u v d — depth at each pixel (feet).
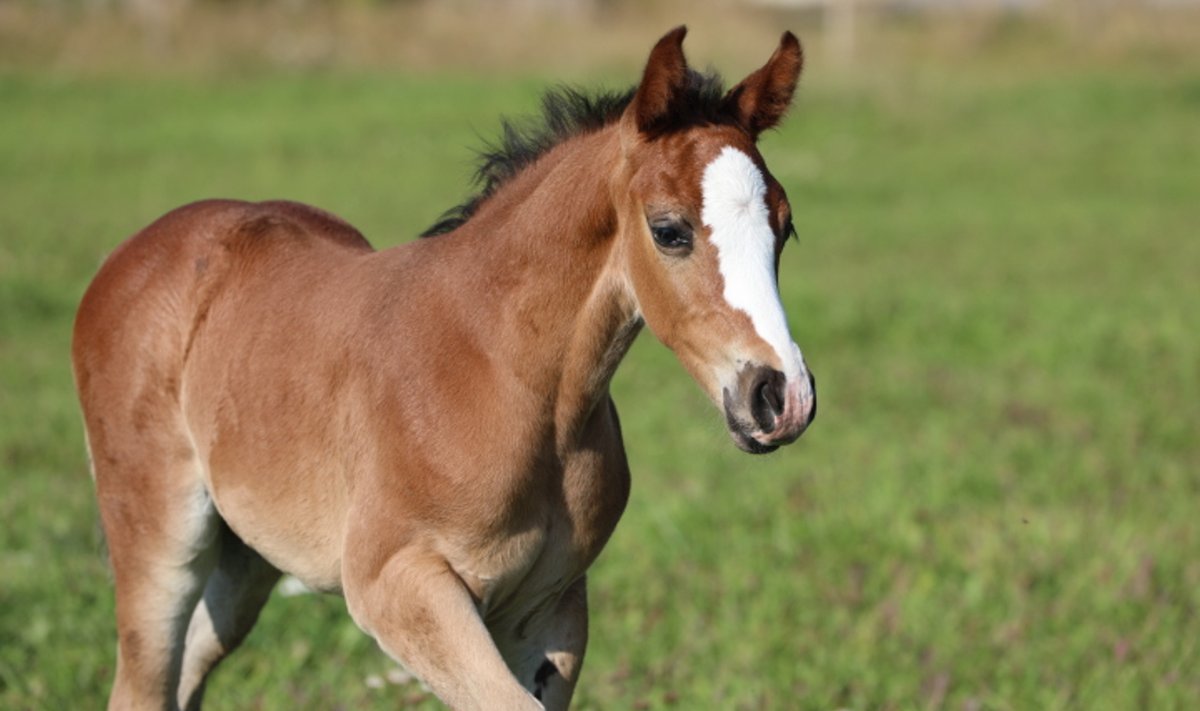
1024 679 26.68
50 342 52.31
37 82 122.42
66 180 88.69
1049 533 33.50
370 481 18.75
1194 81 136.36
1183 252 75.66
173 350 21.93
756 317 16.46
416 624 18.01
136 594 22.17
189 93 121.90
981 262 71.97
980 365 52.01
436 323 18.74
